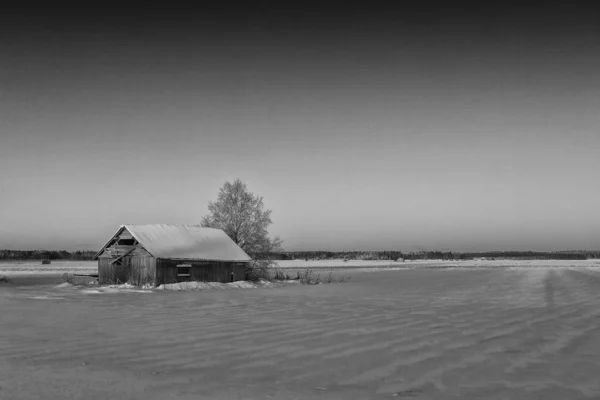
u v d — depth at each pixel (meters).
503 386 11.70
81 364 13.60
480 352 15.42
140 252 48.22
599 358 14.59
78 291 41.72
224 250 54.38
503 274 74.38
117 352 15.20
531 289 43.00
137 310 26.72
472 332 19.17
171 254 48.03
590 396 10.96
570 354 15.16
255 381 12.02
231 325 20.91
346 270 99.12
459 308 27.81
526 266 115.75
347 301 32.44
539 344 16.70
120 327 20.25
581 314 24.86
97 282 50.81
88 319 22.81
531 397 10.87
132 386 11.48
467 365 13.74
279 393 11.06
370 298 34.81
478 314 24.92
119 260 49.38
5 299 33.50
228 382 11.91
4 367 13.23
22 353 15.00
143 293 40.06
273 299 33.81
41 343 16.61
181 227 54.22
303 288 47.47
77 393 10.91
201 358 14.41
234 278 54.31
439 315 24.52
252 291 42.94
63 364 13.59
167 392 11.05
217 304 30.36
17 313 25.19
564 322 21.98
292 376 12.50
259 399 10.62
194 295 38.00
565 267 106.38
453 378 12.40
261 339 17.50
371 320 22.61
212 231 57.19
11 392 10.95
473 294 38.12
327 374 12.72
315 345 16.44
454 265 129.62
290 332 19.03
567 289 42.62
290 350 15.60
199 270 50.59
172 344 16.48
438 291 41.72
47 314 24.77
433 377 12.49
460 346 16.36
